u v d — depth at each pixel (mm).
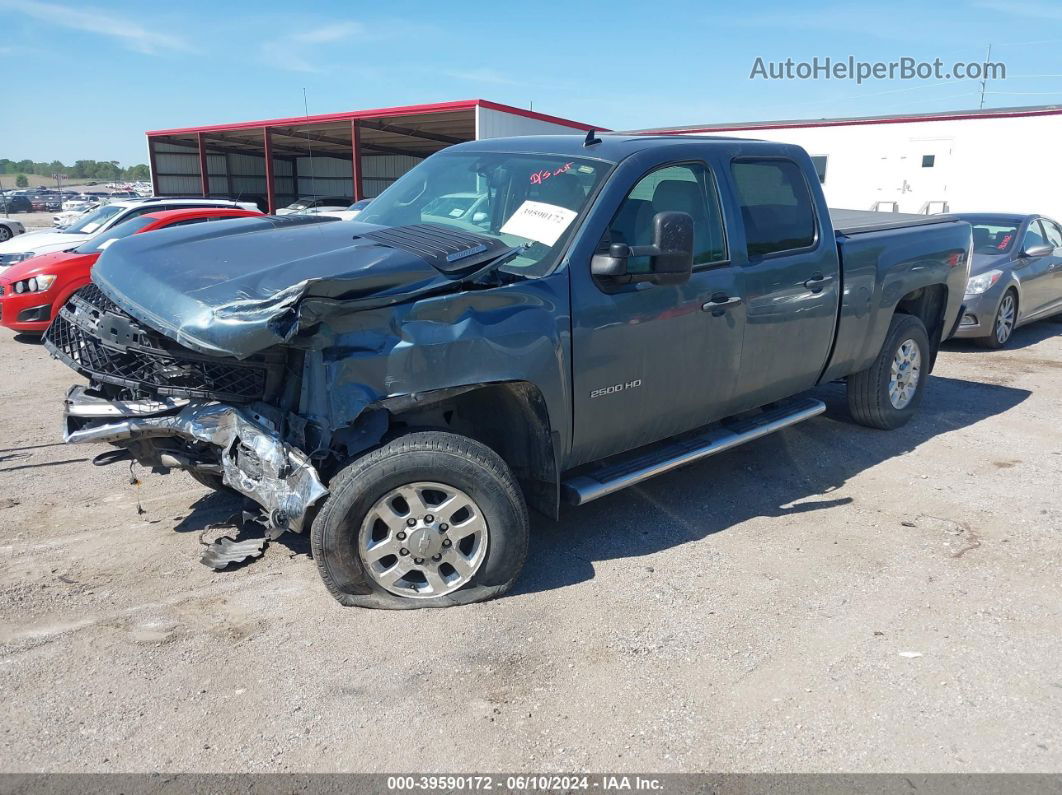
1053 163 17797
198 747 2639
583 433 3811
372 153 37062
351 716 2805
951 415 6672
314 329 3055
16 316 9266
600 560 4012
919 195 19688
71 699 2854
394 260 3219
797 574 3896
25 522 4305
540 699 2924
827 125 20797
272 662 3094
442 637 3287
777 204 4734
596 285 3699
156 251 3684
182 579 3717
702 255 4238
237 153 38281
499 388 3584
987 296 9156
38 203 57469
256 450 3242
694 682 3037
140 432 3404
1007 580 3859
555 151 4230
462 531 3438
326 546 3256
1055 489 5035
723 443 4527
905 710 2885
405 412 3592
